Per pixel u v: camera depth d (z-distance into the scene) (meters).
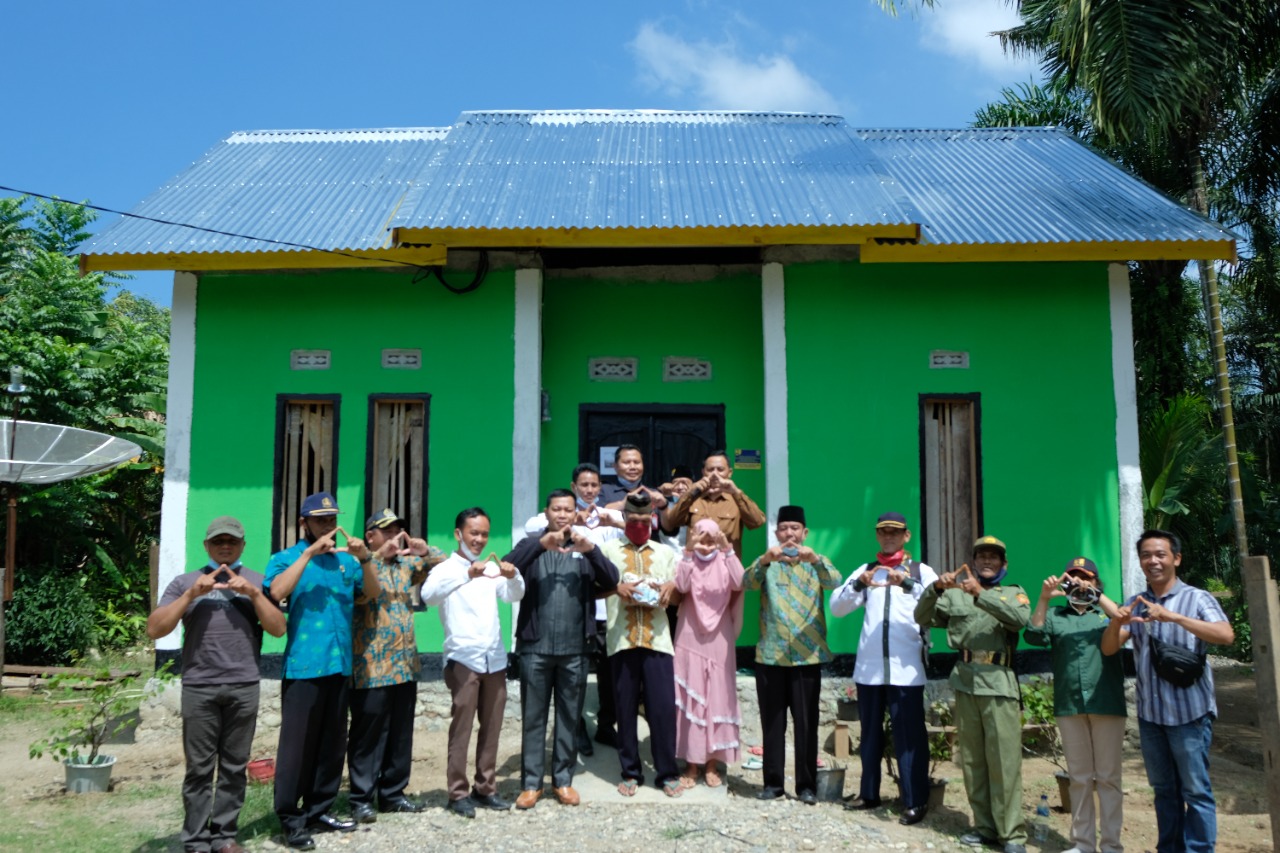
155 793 6.64
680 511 7.16
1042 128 11.23
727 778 6.83
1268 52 10.57
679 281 9.18
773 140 10.09
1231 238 7.99
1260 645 5.34
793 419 8.41
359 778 5.84
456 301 8.62
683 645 6.57
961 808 6.43
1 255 16.08
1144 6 8.22
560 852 5.41
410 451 8.59
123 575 14.02
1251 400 18.42
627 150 9.80
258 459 8.53
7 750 8.07
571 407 9.04
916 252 8.05
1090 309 8.53
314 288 8.69
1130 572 8.22
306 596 5.63
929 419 8.51
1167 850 5.45
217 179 9.64
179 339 8.64
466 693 6.01
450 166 9.25
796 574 6.51
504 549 8.34
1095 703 5.59
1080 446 8.41
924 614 5.99
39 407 13.38
